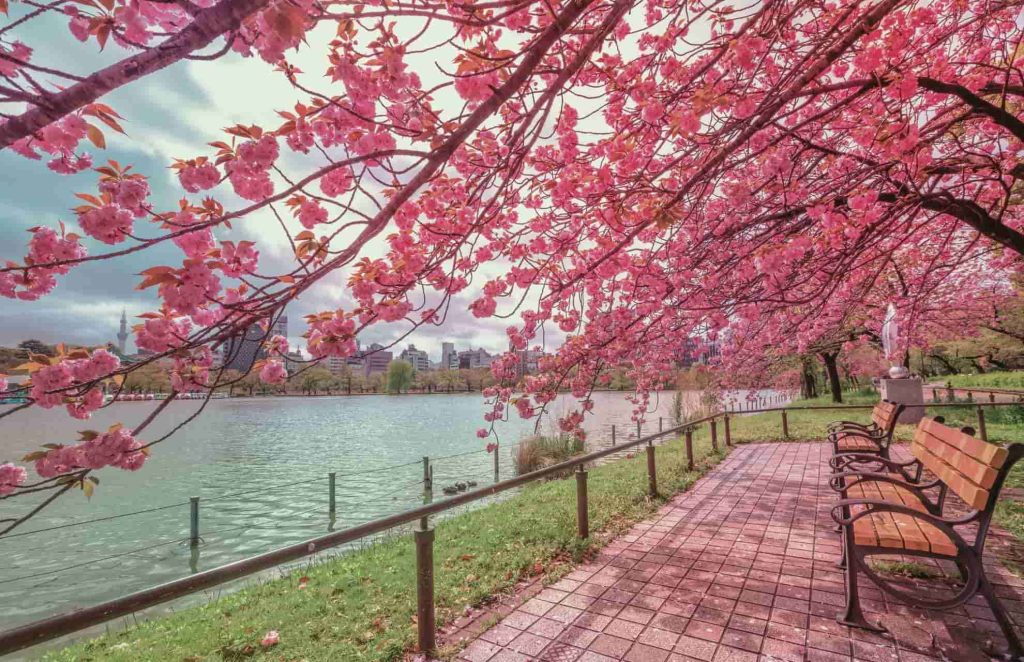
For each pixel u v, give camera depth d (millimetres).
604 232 3951
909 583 3816
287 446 27016
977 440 3008
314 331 2424
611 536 5270
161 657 3762
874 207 3514
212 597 6555
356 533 2947
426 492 13820
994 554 4227
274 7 1348
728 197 3775
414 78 2432
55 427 47594
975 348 21859
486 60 2205
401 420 47500
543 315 3945
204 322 2064
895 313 9555
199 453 24422
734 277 4141
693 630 3332
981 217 3939
